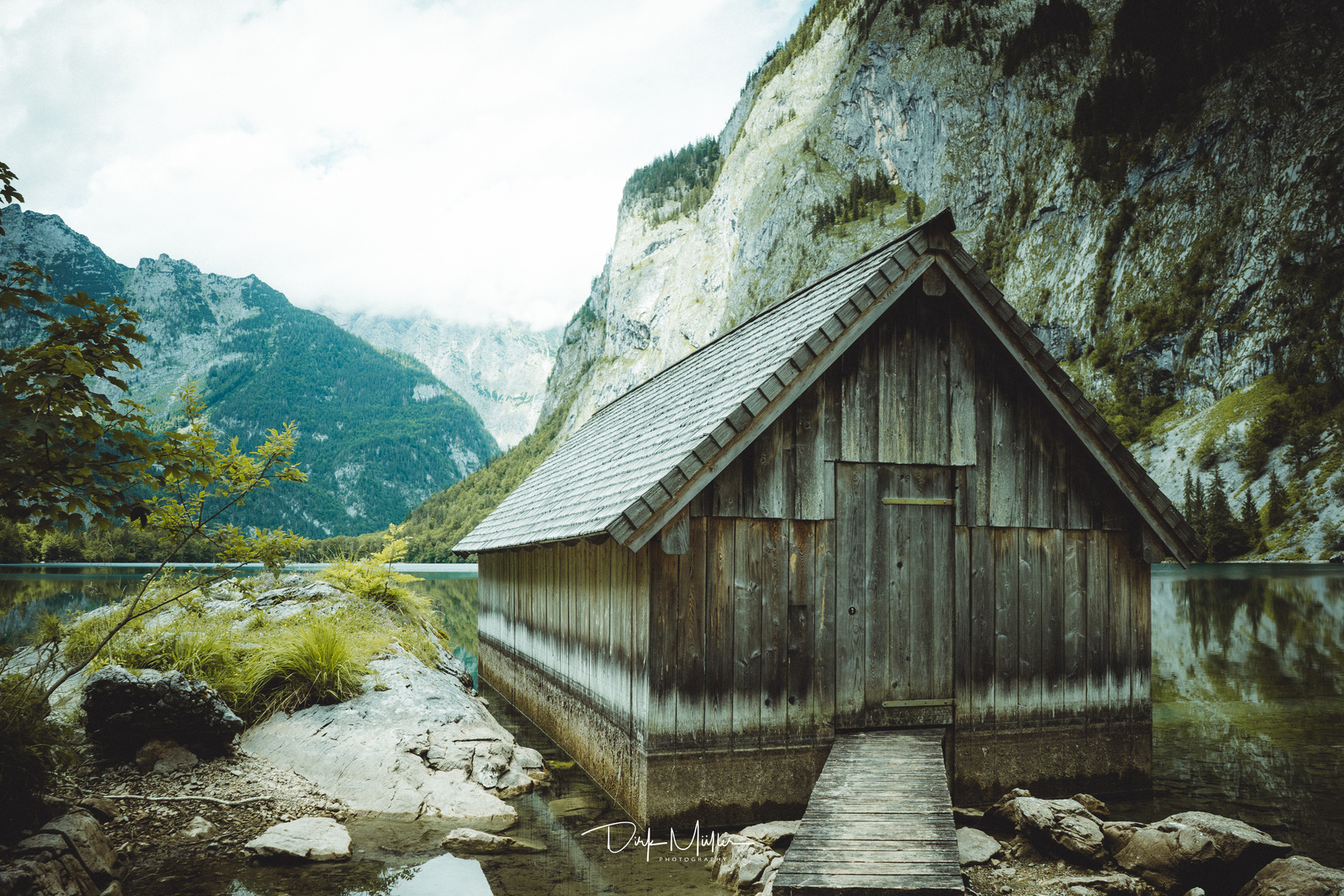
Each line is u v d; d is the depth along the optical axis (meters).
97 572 41.41
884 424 7.66
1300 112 123.06
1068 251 138.62
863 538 7.56
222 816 6.68
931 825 5.41
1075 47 159.75
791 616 7.29
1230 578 46.84
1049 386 7.95
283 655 9.40
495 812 7.28
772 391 7.01
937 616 7.73
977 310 7.75
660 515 6.66
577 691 9.43
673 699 6.87
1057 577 8.16
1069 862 6.21
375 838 6.59
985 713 7.79
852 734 7.34
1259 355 108.06
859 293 7.29
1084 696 8.14
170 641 9.39
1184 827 5.89
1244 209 120.94
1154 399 117.38
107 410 4.57
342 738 8.26
